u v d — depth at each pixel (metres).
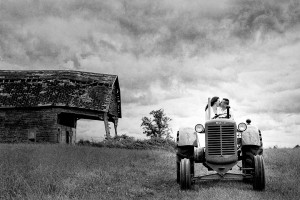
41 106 36.09
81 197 7.12
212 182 9.65
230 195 7.14
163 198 7.43
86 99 36.75
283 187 8.14
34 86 38.44
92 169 10.93
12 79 39.25
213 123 8.57
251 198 6.80
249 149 8.78
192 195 7.54
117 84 41.25
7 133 36.84
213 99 9.59
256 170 7.98
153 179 10.34
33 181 7.93
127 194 7.82
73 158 12.78
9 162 10.41
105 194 7.57
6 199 6.67
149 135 57.97
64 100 36.31
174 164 14.69
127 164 13.78
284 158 13.99
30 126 36.69
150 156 18.38
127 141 34.97
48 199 6.59
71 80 38.78
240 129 8.72
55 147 19.25
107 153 17.41
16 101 36.81
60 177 8.74
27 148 17.31
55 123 36.16
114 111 41.34
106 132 35.66
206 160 8.55
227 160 8.41
